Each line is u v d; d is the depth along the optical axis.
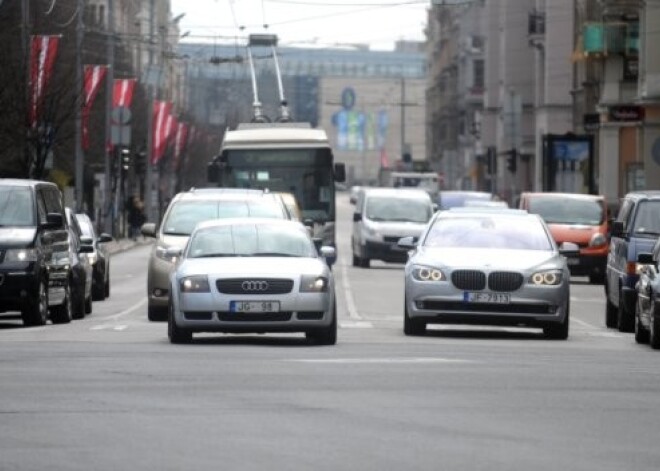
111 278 115.12
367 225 124.12
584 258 106.06
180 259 53.69
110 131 166.50
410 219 124.94
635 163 162.25
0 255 62.25
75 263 70.81
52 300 65.56
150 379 38.44
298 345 51.12
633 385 38.38
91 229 88.88
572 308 85.06
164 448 27.81
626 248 64.50
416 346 50.91
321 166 112.44
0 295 61.94
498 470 25.81
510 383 38.34
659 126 153.75
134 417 31.66
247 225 54.66
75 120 139.88
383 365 42.50
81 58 133.50
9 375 39.41
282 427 30.41
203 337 55.34
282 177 112.38
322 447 28.05
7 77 117.62
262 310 50.50
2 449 27.73
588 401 35.00
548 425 31.14
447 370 41.34
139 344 50.81
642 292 55.88
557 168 162.38
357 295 90.69
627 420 31.98
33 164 123.31
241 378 38.72
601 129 169.75
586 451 27.97
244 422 31.02
